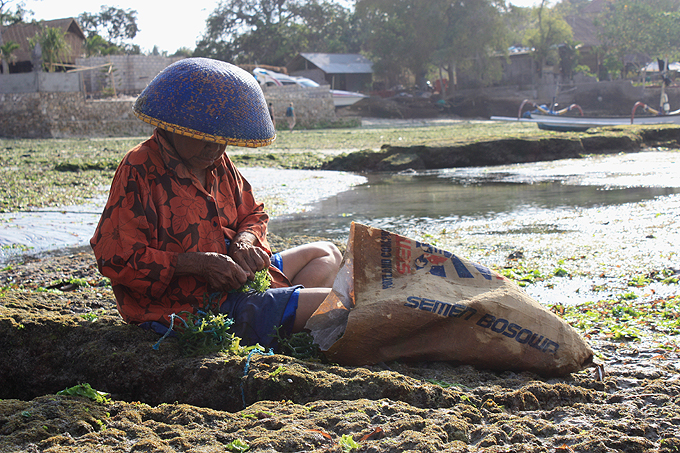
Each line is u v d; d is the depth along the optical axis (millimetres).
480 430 2020
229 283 2768
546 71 56156
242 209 3129
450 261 2783
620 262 5469
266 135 2697
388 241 2785
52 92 29031
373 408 2117
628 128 21203
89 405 2119
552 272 5250
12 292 4152
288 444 1843
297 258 3223
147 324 2795
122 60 41531
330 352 2639
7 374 2852
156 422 2062
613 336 3469
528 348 2625
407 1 51250
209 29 63312
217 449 1830
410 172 16562
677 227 6879
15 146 22922
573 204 9320
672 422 2121
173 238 2754
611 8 64875
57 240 7473
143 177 2695
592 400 2391
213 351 2623
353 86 57531
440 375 2578
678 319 3738
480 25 49906
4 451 1775
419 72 54406
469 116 53344
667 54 55844
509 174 14766
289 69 57719
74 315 3246
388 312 2578
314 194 11766
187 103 2562
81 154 18953
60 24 42719
